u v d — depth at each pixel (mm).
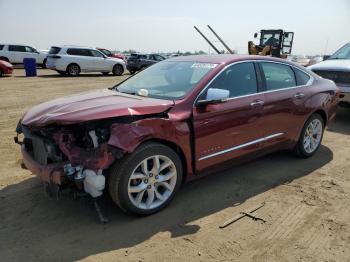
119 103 3803
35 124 3625
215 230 3580
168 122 3711
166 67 4883
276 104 4863
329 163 5539
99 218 3727
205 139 4082
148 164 3748
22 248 3279
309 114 5441
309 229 3609
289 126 5172
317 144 5859
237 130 4406
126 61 26688
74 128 3645
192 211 3953
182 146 3887
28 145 4105
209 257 3158
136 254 3199
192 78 4309
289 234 3516
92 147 3533
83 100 4051
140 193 3686
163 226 3645
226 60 4535
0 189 4449
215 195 4352
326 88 5809
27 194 4316
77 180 3375
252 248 3289
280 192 4461
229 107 4262
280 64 5184
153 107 3723
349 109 10008
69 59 21297
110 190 3578
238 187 4590
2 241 3383
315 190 4527
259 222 3738
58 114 3586
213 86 4211
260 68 4820
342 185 4699
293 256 3176
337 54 9305
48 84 16406
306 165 5426
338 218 3834
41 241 3387
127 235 3482
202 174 4254
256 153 4812
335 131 7641
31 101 11281
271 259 3133
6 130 7363
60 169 3404
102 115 3449
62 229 3584
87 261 3102
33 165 3727
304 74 5566
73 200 4152
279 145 5145
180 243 3359
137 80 4895
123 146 3375
